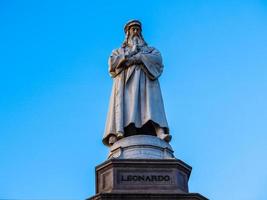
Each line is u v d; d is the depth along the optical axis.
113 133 42.28
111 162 39.00
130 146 40.75
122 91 43.62
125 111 42.88
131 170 38.81
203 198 37.62
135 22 47.72
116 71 44.69
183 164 39.75
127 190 37.88
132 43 46.44
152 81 44.50
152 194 37.00
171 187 38.31
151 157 40.06
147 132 43.38
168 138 42.38
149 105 42.94
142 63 44.50
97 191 39.09
